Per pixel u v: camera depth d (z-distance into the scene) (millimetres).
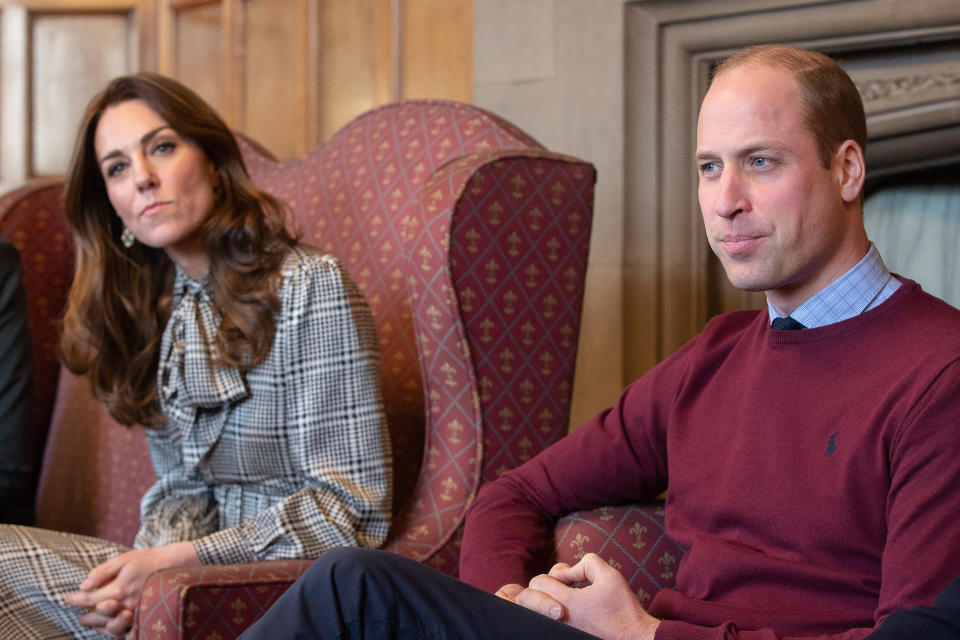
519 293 2229
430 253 2164
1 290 2811
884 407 1401
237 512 2264
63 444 3350
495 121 2520
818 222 1478
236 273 2168
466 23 3584
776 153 1463
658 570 1800
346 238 2668
